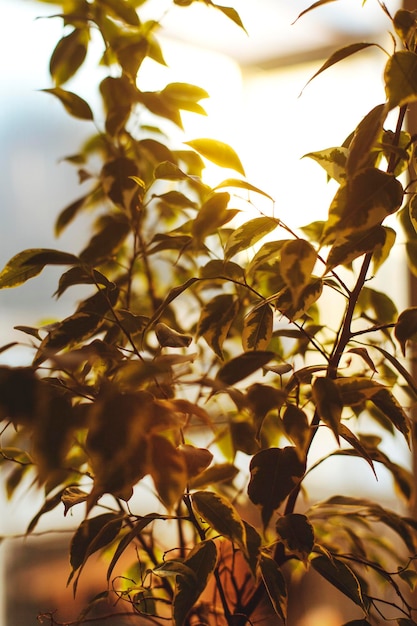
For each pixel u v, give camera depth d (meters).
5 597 1.66
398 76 0.91
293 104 2.06
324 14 1.88
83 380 1.01
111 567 0.97
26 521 1.71
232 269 1.10
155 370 0.88
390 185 0.93
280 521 0.98
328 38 1.97
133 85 1.21
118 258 1.27
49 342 0.99
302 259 0.93
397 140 1.00
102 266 1.27
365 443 1.11
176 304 1.39
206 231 0.97
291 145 2.04
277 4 1.90
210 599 1.17
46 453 0.85
